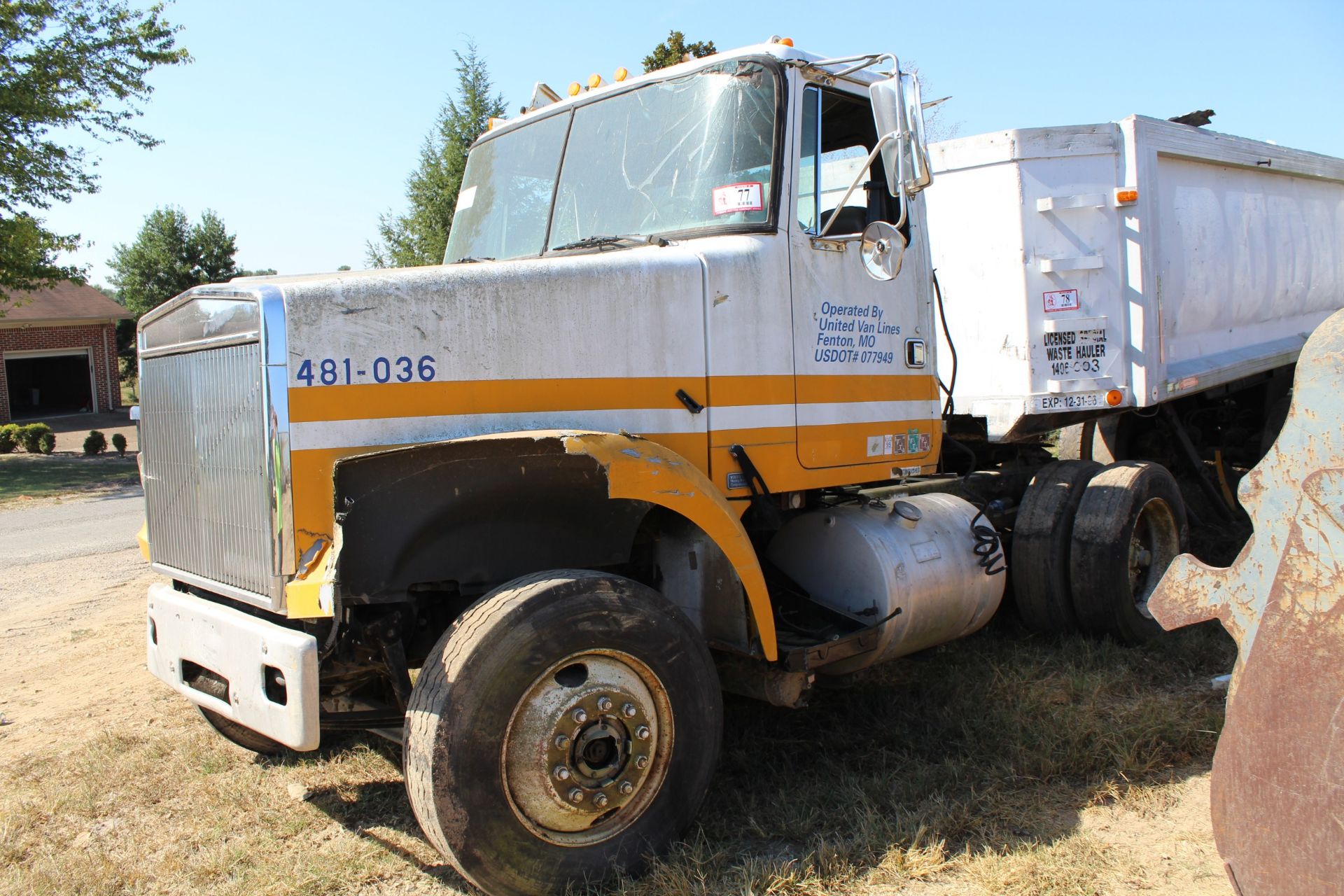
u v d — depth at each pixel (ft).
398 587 10.08
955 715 14.47
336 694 12.45
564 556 11.22
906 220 15.57
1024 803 12.05
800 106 13.50
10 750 15.25
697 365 12.57
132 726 15.99
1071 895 9.93
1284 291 26.50
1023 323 19.84
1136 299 19.97
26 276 68.85
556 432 10.45
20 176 65.41
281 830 12.01
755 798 12.30
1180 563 9.08
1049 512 18.48
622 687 10.28
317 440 10.15
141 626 23.20
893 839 11.03
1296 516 8.20
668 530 12.53
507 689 9.44
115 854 11.58
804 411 13.75
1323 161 27.66
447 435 10.80
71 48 65.72
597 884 10.00
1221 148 22.58
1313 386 8.24
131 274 147.84
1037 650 17.83
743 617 11.69
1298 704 7.95
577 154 14.76
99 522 44.24
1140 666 16.75
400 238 88.28
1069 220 19.83
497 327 11.14
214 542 11.39
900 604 13.92
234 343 10.59
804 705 13.21
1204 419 27.91
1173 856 10.68
